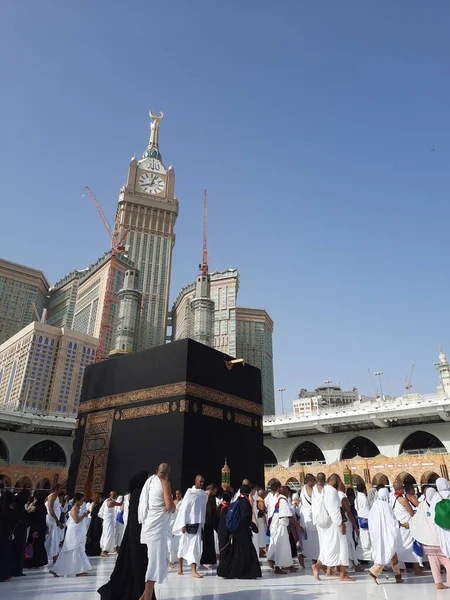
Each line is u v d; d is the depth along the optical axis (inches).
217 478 814.5
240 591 315.6
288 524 427.2
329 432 2576.3
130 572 257.1
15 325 6673.2
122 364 938.1
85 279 6589.6
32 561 451.2
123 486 813.9
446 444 2287.2
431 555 322.3
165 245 7007.9
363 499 493.4
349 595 297.9
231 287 6112.2
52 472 2423.7
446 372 2940.5
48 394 4473.4
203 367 869.8
